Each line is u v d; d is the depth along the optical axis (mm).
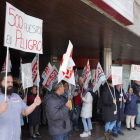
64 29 5168
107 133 4867
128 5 4926
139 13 6355
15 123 2242
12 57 11195
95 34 5766
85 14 4062
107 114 4863
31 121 5109
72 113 4090
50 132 3086
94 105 7184
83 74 7809
